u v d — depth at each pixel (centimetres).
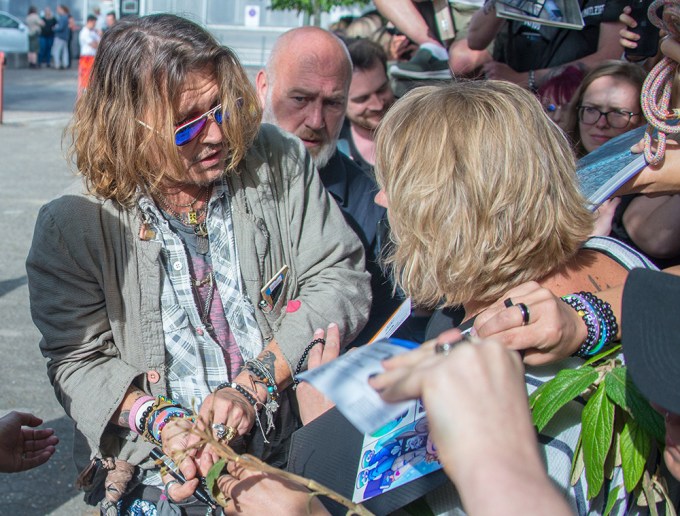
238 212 200
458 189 134
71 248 188
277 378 193
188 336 194
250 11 1110
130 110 181
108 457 195
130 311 191
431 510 132
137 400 189
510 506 79
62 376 193
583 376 131
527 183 134
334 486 139
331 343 177
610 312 135
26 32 2423
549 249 138
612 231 258
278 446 204
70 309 191
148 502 197
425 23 423
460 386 85
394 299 255
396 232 144
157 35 183
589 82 291
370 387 89
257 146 209
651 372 106
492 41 382
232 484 139
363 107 380
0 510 328
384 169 144
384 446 135
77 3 2880
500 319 129
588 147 294
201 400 195
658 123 158
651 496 136
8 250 649
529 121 137
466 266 135
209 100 183
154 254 190
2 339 487
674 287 108
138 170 186
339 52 275
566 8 319
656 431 128
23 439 203
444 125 136
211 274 198
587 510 132
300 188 211
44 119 1368
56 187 868
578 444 133
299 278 210
